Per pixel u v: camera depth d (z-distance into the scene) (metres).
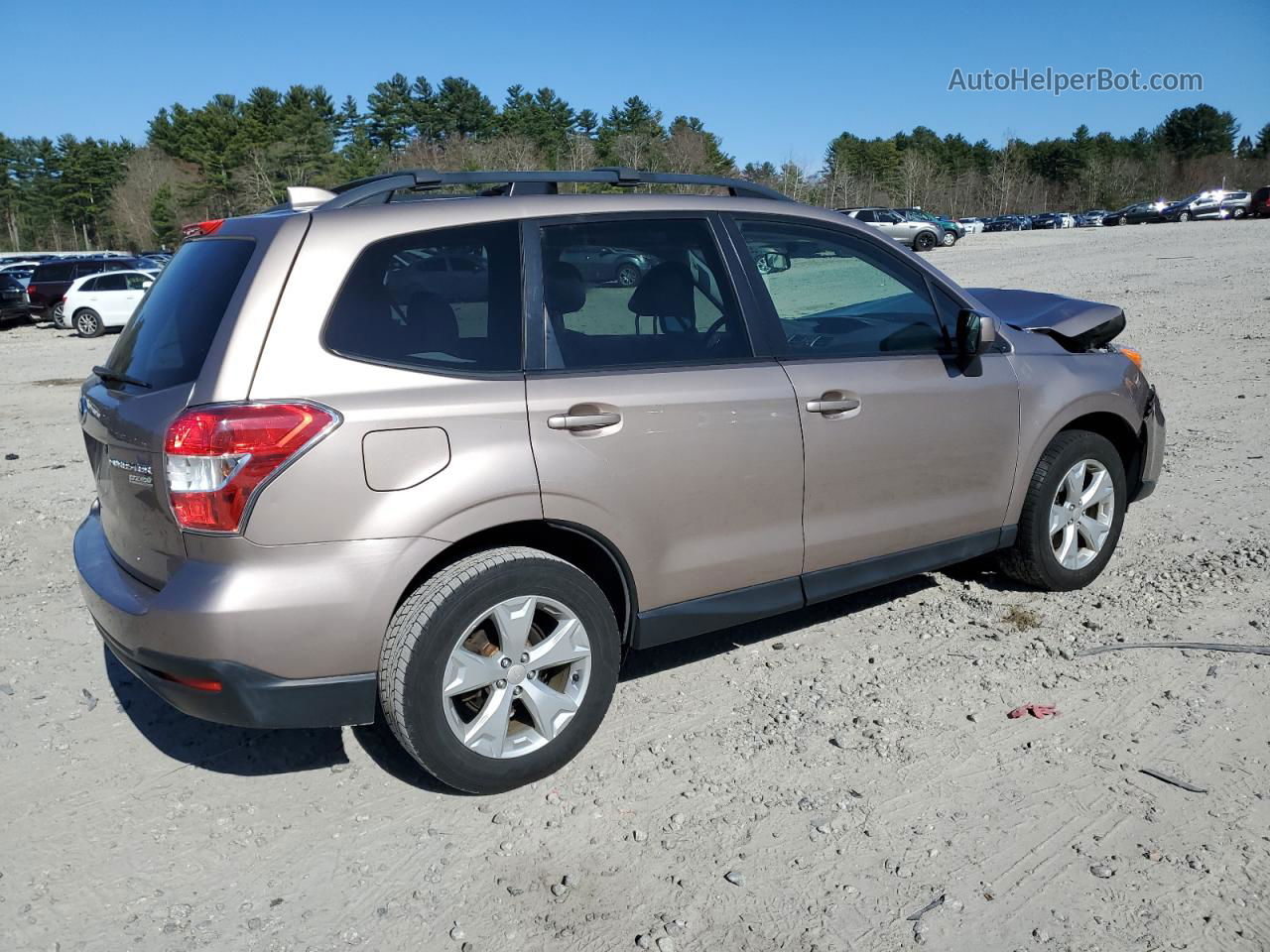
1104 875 2.78
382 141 98.44
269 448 2.82
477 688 3.18
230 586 2.83
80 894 2.87
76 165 111.62
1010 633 4.33
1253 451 7.05
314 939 2.67
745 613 3.73
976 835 2.98
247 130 86.06
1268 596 4.54
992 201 109.44
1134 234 43.03
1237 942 2.52
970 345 4.04
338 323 3.01
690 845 3.00
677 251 3.61
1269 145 126.06
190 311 3.16
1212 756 3.31
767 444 3.62
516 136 85.19
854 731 3.59
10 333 24.92
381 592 2.96
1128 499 5.09
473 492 3.06
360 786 3.38
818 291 3.94
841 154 100.56
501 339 3.23
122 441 3.08
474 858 2.98
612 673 3.42
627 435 3.33
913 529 4.11
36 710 3.96
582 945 2.62
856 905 2.71
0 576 5.54
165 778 3.46
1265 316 13.66
